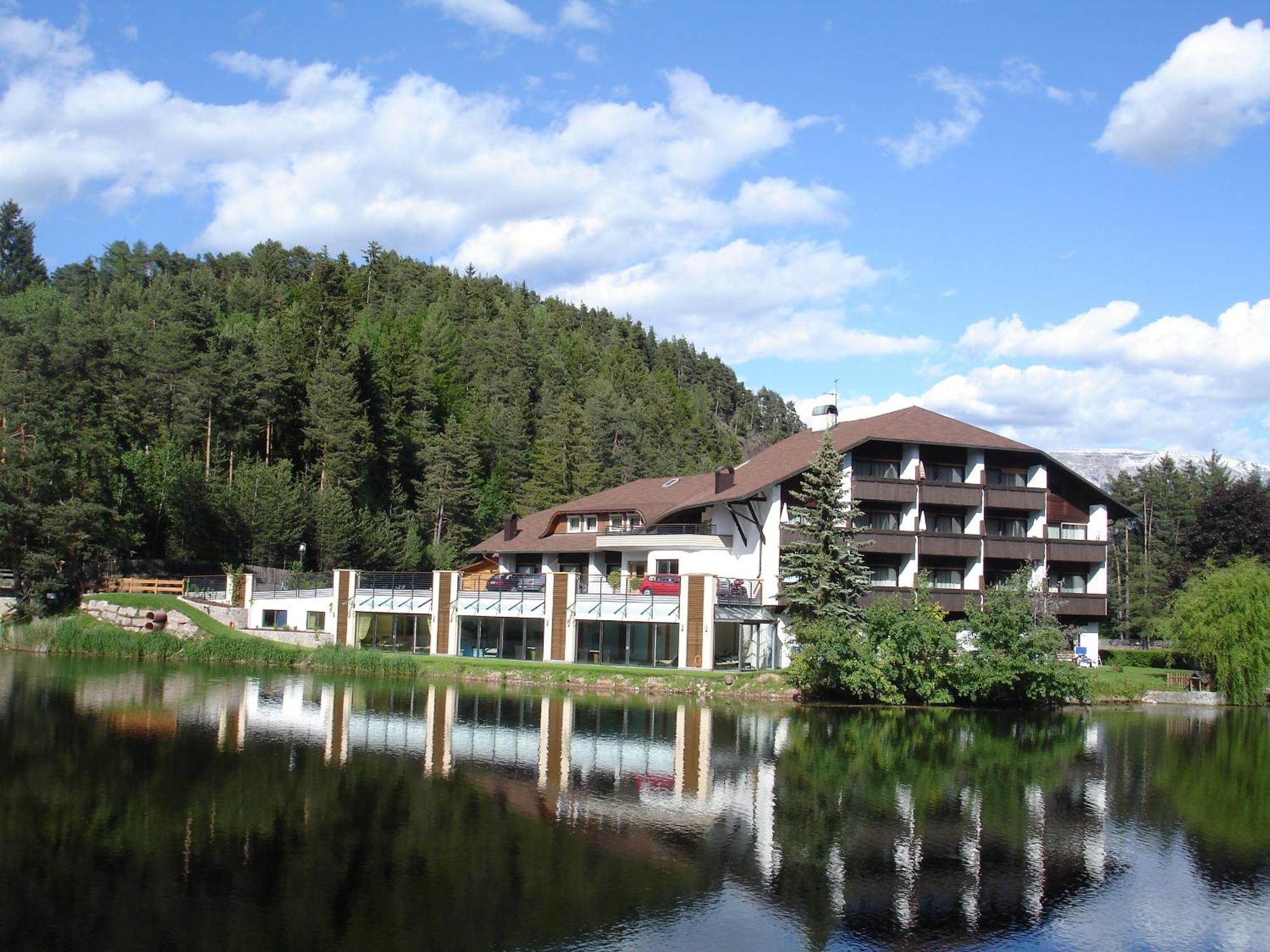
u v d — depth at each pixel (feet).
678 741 124.98
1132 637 344.08
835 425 232.32
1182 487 382.63
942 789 105.29
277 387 327.26
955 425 222.28
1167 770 120.16
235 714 134.72
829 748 124.67
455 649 208.74
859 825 89.97
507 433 414.00
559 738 123.95
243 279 585.22
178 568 265.75
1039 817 95.66
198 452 310.65
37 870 70.44
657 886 72.08
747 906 68.90
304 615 227.20
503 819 86.74
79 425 249.55
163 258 642.63
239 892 67.62
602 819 88.02
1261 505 272.92
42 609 230.68
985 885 75.36
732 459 545.03
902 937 65.00
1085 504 226.99
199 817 84.02
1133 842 88.58
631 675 174.81
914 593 176.86
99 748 109.50
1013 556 212.84
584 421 401.29
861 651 164.96
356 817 85.46
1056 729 150.00
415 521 345.51
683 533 217.15
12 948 57.93
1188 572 276.00
